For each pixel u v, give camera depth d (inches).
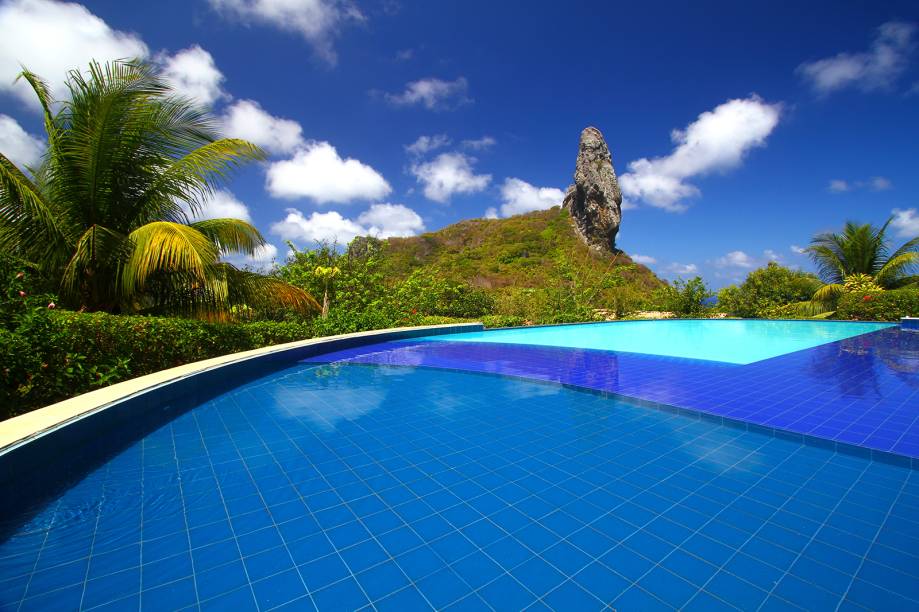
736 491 102.1
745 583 70.6
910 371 226.2
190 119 253.1
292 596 67.9
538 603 66.5
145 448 128.8
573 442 134.3
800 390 189.5
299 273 480.1
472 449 128.6
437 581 71.5
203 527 87.4
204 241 221.0
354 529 86.7
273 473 112.3
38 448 102.5
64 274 218.4
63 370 152.7
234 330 260.5
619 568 74.5
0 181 199.5
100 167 226.8
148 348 195.3
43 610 64.8
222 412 166.1
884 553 78.0
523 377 227.8
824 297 589.9
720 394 184.9
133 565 75.4
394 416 161.5
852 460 119.3
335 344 308.8
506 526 87.8
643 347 337.7
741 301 710.5
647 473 111.7
